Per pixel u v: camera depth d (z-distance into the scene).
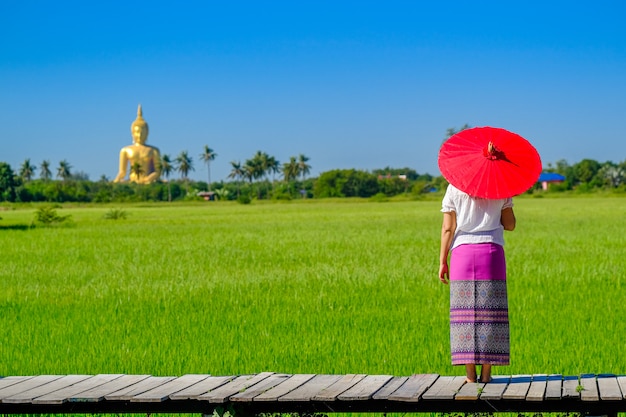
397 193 133.38
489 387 5.89
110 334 10.44
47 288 15.31
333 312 11.94
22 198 116.12
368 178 133.88
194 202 108.75
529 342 9.36
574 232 29.84
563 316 11.23
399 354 8.88
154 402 5.80
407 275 16.36
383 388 5.91
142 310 12.49
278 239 29.09
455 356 6.06
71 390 6.07
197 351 9.20
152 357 8.94
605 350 8.88
